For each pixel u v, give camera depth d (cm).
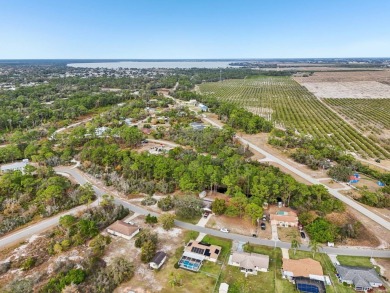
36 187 8956
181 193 9175
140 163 10150
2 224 7344
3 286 5462
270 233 7250
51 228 7362
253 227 7488
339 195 9131
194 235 7156
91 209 8056
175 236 7119
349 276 5691
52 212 7969
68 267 5903
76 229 7106
